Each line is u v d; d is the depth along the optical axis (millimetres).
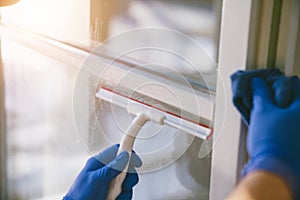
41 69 966
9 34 995
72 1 832
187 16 669
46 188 1069
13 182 1184
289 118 481
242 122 576
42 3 894
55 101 959
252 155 485
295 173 455
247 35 546
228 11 565
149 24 724
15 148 1146
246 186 443
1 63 1079
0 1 893
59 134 977
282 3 537
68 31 854
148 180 782
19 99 1079
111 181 704
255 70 536
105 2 778
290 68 555
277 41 551
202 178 688
